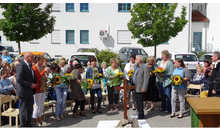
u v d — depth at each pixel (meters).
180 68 7.19
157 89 7.97
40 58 6.52
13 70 7.49
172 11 15.31
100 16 23.44
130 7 23.53
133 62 8.30
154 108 8.34
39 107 6.45
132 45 23.66
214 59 6.36
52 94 7.67
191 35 26.03
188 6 23.42
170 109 7.71
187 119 7.01
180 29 15.41
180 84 6.83
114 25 23.55
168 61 7.57
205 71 8.16
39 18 15.17
